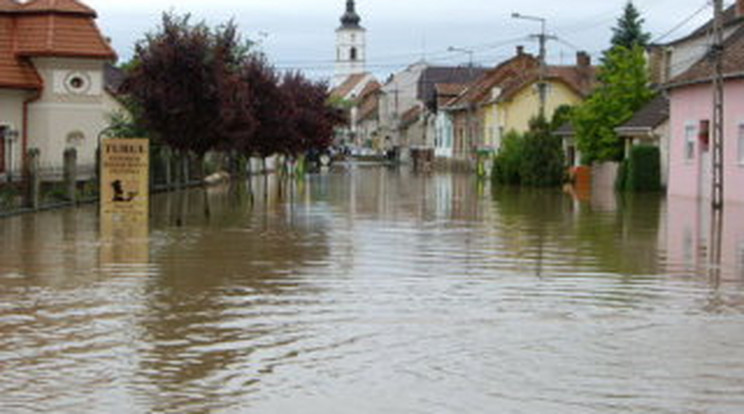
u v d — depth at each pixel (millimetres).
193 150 29859
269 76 40219
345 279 16719
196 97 28453
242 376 10203
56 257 19484
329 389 9734
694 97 40656
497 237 24219
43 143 38188
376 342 11750
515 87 75000
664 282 16672
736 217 30609
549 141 53750
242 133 29359
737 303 14594
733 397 9469
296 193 44312
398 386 9836
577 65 82562
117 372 10344
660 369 10500
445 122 96750
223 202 37062
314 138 49406
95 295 14930
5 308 13812
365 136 151625
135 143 27250
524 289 15773
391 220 29328
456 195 44188
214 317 13219
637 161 46969
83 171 36219
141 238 23219
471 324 12852
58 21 38344
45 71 38219
